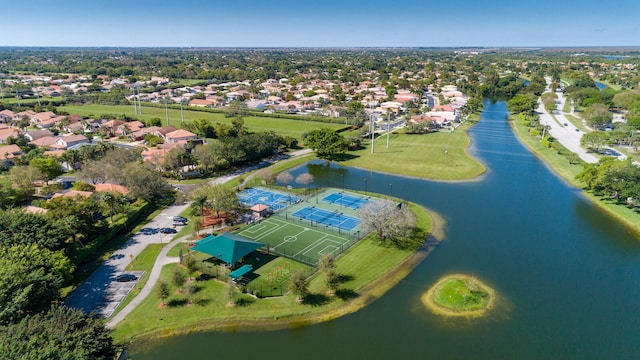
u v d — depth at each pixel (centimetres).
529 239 8012
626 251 7538
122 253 7300
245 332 5328
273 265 6919
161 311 5675
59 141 15300
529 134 17562
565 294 6169
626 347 5066
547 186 11206
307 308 5762
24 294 4572
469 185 11319
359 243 7750
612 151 14412
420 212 9319
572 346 5075
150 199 9719
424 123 18288
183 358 4906
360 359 4866
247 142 13575
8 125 19012
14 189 9725
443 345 5081
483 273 6744
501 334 5278
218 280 6444
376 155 14538
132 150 12800
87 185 9844
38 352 3600
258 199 10219
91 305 5775
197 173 12112
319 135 14200
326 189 11075
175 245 7619
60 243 6444
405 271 6806
